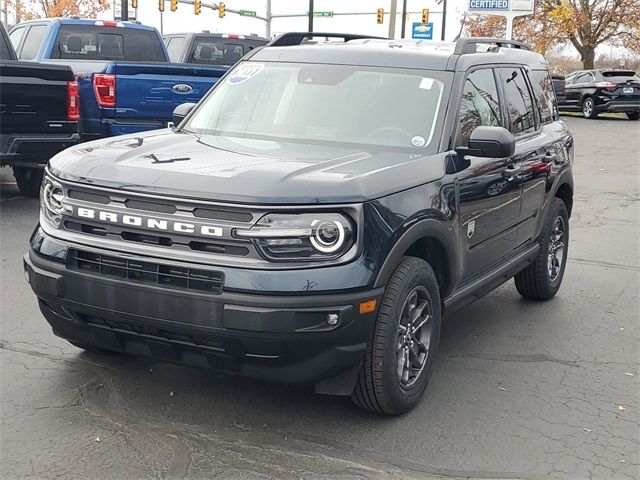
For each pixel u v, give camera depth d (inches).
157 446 152.9
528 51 271.9
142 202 150.6
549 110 269.7
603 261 335.6
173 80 406.9
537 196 241.3
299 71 211.2
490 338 229.0
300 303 141.4
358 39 249.3
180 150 174.2
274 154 173.3
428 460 152.6
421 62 204.4
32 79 343.3
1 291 250.1
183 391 178.1
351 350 148.5
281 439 157.6
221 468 145.3
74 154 170.4
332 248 145.0
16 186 446.6
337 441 158.1
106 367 190.5
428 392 185.6
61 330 169.8
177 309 144.9
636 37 1546.5
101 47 460.4
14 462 145.3
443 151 184.4
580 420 174.4
